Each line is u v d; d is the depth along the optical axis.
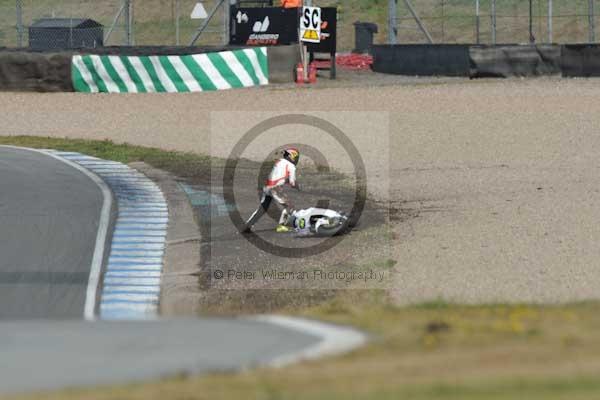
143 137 90.81
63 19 142.88
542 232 53.84
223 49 118.81
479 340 23.58
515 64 121.50
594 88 109.88
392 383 19.08
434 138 85.88
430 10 176.62
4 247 52.53
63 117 102.06
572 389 18.08
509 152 79.00
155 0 186.12
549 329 25.00
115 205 63.72
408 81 122.50
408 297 42.62
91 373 21.16
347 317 27.98
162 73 116.44
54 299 44.19
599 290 42.38
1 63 118.25
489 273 46.28
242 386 19.45
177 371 21.17
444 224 57.19
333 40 125.12
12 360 22.48
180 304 44.03
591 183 66.31
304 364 21.41
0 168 75.38
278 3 177.50
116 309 43.09
